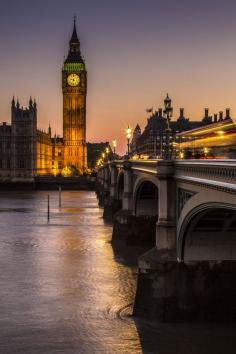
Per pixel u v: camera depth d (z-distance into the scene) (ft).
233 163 82.07
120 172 300.40
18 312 134.62
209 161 94.63
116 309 136.26
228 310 122.01
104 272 179.22
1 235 271.90
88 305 140.15
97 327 122.93
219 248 122.72
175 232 129.29
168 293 122.72
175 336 115.55
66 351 109.70
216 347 110.01
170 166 129.90
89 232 283.38
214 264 122.42
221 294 122.21
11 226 313.12
